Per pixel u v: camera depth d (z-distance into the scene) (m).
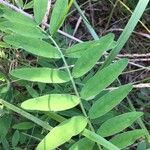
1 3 0.25
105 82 0.20
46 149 0.18
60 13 0.23
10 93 0.25
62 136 0.18
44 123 0.21
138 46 0.33
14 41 0.21
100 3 0.35
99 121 0.22
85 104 0.24
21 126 0.24
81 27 0.34
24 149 0.25
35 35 0.23
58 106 0.19
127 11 0.34
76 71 0.21
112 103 0.20
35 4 0.23
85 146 0.19
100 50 0.21
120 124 0.19
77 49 0.22
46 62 0.27
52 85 0.26
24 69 0.20
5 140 0.24
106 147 0.19
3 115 0.24
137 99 0.30
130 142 0.19
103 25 0.35
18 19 0.23
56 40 0.28
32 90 0.25
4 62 0.26
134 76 0.32
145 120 0.29
